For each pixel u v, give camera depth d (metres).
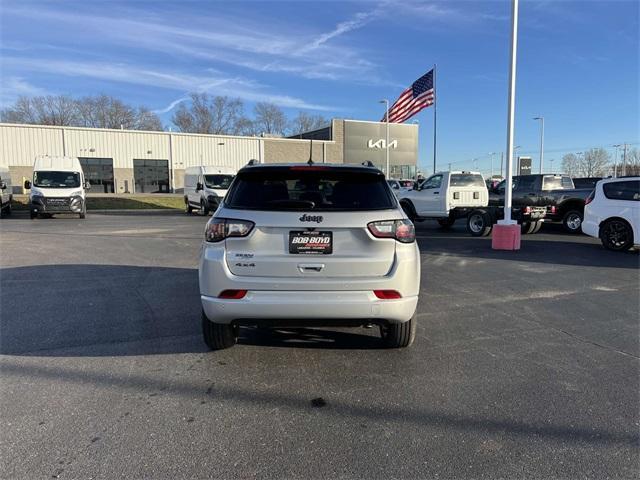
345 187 4.25
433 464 2.82
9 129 41.25
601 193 11.64
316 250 3.94
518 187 18.33
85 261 9.90
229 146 50.00
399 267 3.98
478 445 3.02
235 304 3.92
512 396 3.70
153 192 47.03
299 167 4.24
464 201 16.16
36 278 8.09
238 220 3.96
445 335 5.14
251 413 3.43
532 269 9.03
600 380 4.00
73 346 4.77
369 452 2.94
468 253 11.05
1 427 3.20
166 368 4.23
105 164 44.97
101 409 3.47
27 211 28.28
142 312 5.97
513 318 5.80
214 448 2.98
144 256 10.62
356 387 3.86
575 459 2.87
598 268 9.16
